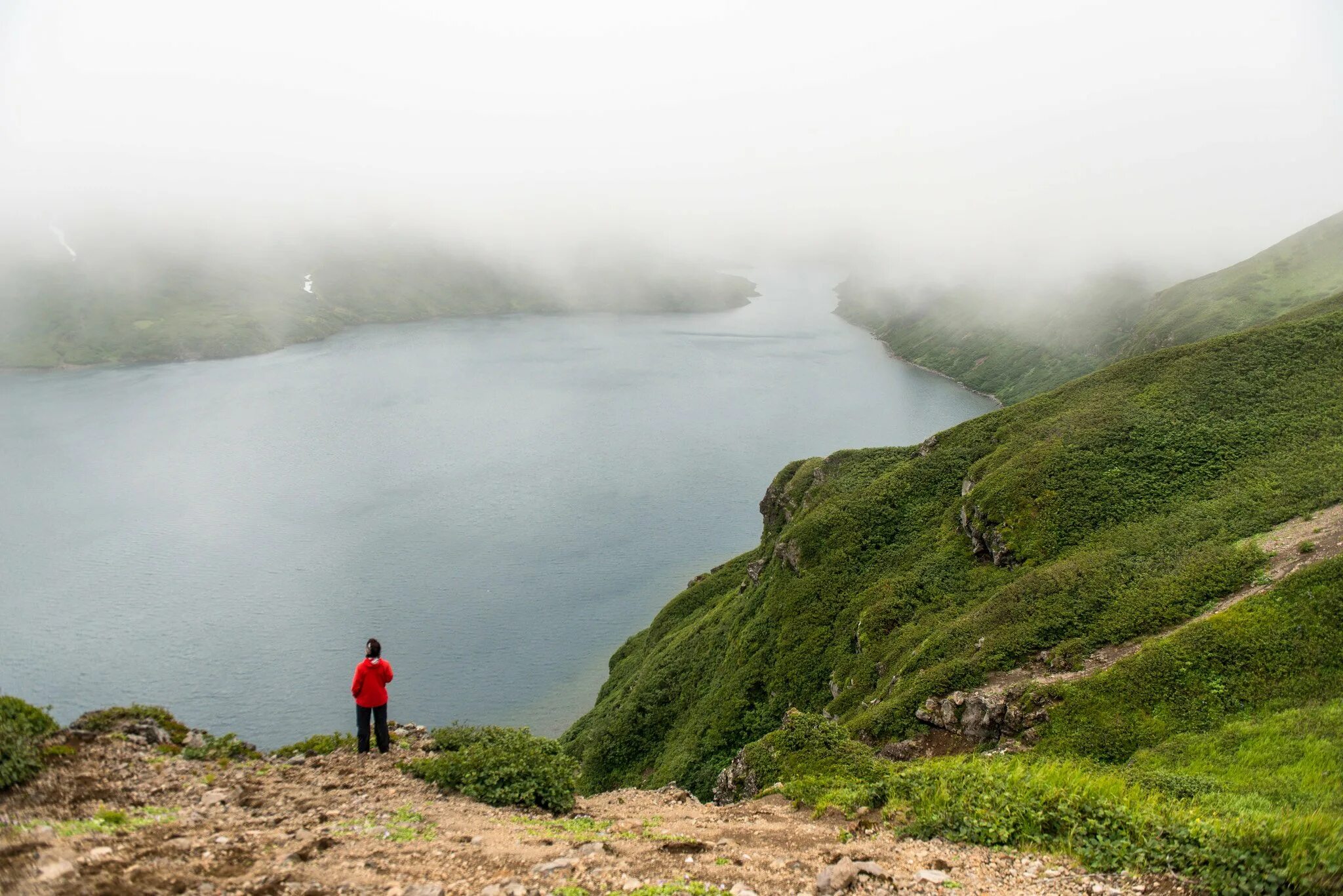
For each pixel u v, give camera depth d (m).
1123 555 54.75
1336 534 45.09
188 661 124.50
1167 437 68.19
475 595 146.00
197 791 14.12
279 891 9.46
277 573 156.75
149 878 9.39
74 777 13.37
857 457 98.56
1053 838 12.63
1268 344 74.12
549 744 19.09
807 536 82.69
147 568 159.00
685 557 160.62
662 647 97.44
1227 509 55.59
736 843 13.83
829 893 10.71
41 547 169.00
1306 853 10.30
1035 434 76.88
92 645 129.50
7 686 117.56
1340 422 60.47
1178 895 10.44
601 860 11.81
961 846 12.91
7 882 8.90
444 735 19.61
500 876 10.67
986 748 41.91
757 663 74.31
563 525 178.50
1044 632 49.12
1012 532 65.81
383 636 132.12
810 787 19.14
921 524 79.06
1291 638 37.88
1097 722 38.22
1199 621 42.12
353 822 13.32
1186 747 31.59
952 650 52.78
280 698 114.69
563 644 128.38
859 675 62.25
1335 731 28.61
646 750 78.81
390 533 176.50
